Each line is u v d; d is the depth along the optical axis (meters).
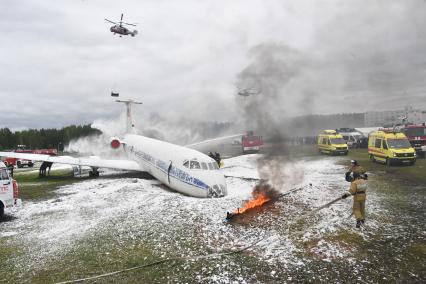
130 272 7.61
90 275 7.52
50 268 7.98
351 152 40.12
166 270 7.65
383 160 26.89
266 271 7.46
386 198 14.66
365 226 10.55
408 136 31.77
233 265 7.82
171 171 17.48
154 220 11.74
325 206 13.07
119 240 9.84
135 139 28.72
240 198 14.53
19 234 10.91
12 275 7.66
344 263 7.84
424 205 13.30
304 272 7.39
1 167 13.04
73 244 9.65
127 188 18.28
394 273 7.31
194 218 11.70
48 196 18.17
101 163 24.66
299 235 9.79
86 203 15.29
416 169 23.88
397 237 9.56
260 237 9.72
